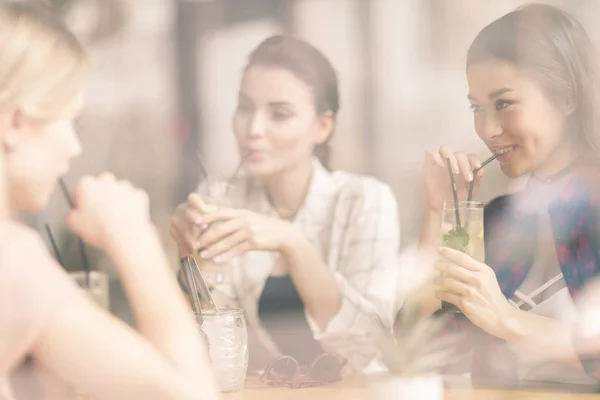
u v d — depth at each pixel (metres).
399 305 1.86
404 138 2.35
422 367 1.16
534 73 1.77
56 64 1.11
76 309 0.93
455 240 1.51
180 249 1.85
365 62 2.38
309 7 2.38
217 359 1.33
